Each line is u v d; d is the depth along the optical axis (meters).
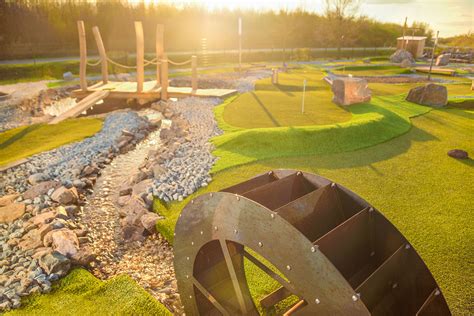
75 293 5.09
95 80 27.53
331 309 3.06
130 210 7.69
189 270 4.43
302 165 9.54
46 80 27.47
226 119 14.27
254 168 9.38
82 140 12.84
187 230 4.30
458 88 23.08
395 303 3.65
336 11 53.88
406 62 37.53
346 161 9.83
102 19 43.59
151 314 4.61
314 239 3.89
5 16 37.72
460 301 4.72
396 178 8.73
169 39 48.38
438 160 9.98
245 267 5.55
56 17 41.38
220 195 3.73
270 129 11.71
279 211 3.66
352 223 3.65
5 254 6.04
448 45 63.03
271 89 21.73
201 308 4.59
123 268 6.05
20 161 10.47
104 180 9.87
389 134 12.03
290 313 3.72
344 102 16.00
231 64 38.88
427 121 14.05
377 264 3.94
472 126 13.48
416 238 6.17
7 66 28.89
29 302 4.88
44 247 6.24
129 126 14.57
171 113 16.70
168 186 8.40
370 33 61.88
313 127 11.84
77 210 8.05
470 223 6.66
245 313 4.10
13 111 18.06
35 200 8.04
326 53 51.75
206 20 56.59
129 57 36.66
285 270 3.34
